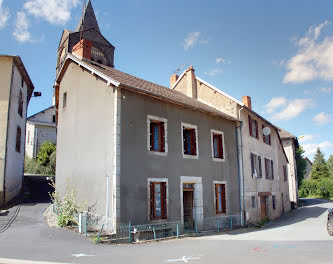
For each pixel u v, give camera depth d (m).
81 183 12.27
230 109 17.81
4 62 16.41
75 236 9.34
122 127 10.84
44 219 11.84
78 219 10.82
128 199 10.48
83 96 13.09
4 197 15.00
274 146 24.72
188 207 13.84
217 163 15.16
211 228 13.95
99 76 12.02
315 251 7.84
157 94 12.02
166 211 11.81
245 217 16.25
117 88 10.98
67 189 12.60
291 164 32.56
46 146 27.72
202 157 14.24
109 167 10.65
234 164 16.47
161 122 12.62
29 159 27.75
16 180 17.44
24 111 19.31
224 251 7.86
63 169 14.20
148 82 16.44
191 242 9.96
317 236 11.64
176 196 12.38
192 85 20.20
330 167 76.81
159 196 11.88
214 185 14.66
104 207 10.59
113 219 10.03
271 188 22.00
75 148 13.20
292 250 8.04
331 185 44.88
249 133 18.88
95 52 31.52
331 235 11.83
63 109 15.02
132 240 9.96
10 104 16.16
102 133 11.36
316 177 59.28
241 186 16.53
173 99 12.90
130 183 10.67
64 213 10.94
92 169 11.65
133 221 10.49
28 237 8.88
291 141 32.97
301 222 17.81
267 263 6.30
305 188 48.44
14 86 16.84
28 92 20.70
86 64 12.68
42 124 30.36
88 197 11.62
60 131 15.11
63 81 15.48
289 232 13.29
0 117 15.69
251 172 18.20
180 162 12.95
